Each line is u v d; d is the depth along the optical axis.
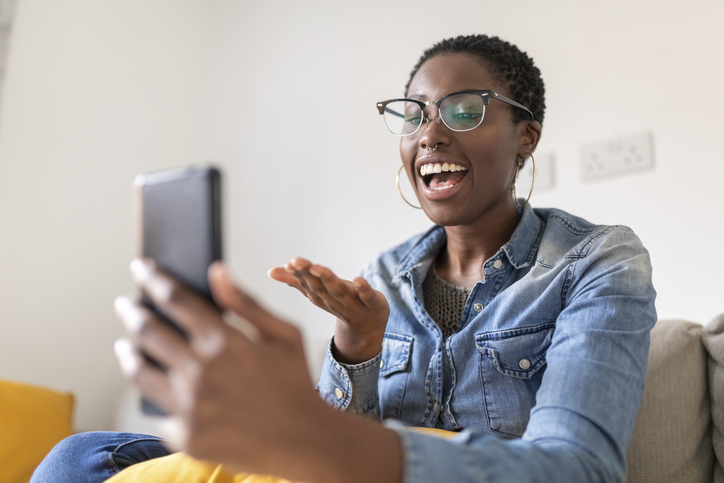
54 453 0.83
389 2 2.14
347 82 2.22
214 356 0.36
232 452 0.37
